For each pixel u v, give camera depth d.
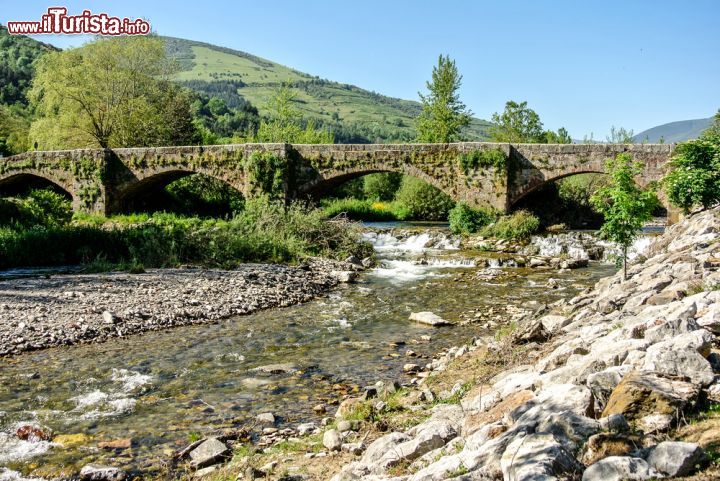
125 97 57.66
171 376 10.21
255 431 7.70
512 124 69.75
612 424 4.04
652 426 4.08
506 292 19.16
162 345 12.18
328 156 39.56
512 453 3.90
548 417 4.23
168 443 7.35
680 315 6.25
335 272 21.64
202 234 23.41
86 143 56.66
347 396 9.14
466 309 16.47
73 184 46.31
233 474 6.03
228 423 8.04
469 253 29.08
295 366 10.87
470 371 8.88
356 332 13.74
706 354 5.06
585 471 3.53
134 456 6.96
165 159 43.84
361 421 7.17
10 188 52.06
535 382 5.88
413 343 12.72
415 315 15.02
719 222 15.72
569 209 40.62
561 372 5.75
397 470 4.95
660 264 11.44
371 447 5.71
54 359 10.98
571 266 24.73
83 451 7.10
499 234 32.59
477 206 36.12
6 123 74.62
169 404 8.81
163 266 20.73
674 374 4.68
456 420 5.97
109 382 9.81
